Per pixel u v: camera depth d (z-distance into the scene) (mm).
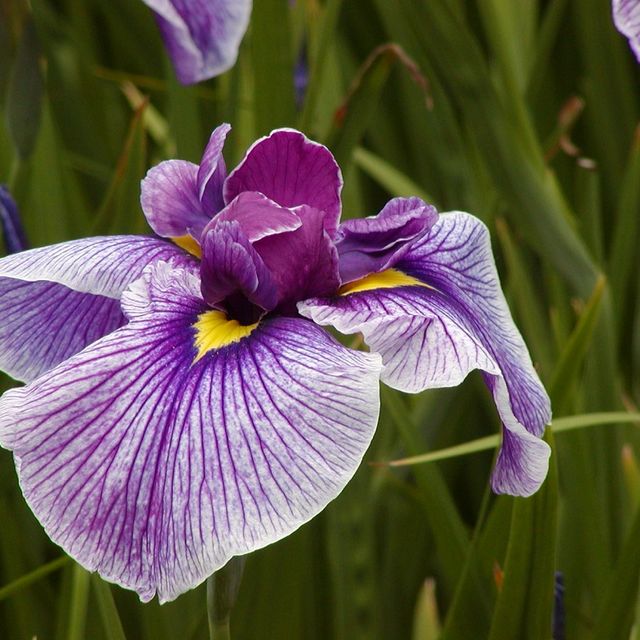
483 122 704
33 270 533
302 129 697
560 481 717
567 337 728
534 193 706
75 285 529
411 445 640
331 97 836
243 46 716
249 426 490
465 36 693
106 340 507
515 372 535
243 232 521
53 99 876
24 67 660
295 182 540
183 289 530
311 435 489
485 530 636
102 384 497
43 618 694
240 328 520
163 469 487
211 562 479
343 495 651
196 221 549
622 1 551
